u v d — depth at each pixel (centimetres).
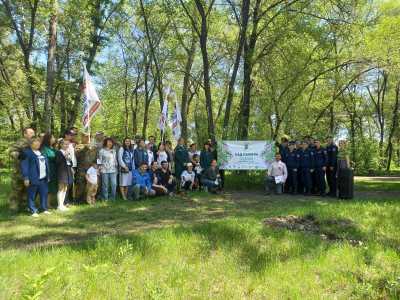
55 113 2923
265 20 2225
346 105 3694
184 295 507
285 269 615
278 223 920
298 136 2969
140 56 3531
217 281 567
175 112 1998
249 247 718
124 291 507
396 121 4366
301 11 2083
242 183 1717
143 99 4222
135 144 1497
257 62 2244
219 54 3058
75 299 482
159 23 2855
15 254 653
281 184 1549
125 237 760
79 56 2662
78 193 1278
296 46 2177
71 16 2492
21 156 1047
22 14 2438
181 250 692
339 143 1527
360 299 514
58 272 559
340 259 662
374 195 1587
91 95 1418
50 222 974
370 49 2417
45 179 1099
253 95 2619
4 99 2567
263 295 520
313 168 1530
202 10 2005
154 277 568
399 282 551
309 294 525
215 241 750
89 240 754
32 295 437
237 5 2244
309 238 783
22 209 1123
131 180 1348
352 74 2834
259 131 2867
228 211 1132
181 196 1410
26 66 2481
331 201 1329
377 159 3731
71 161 1173
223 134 1992
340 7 2036
